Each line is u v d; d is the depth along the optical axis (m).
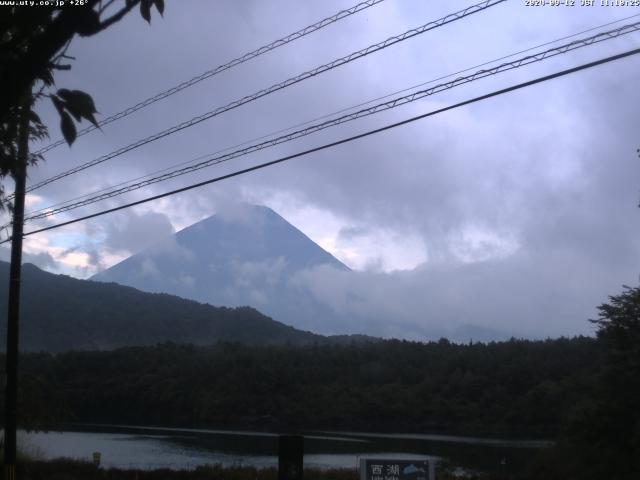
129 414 105.62
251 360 111.06
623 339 30.05
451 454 55.62
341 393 100.50
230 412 100.88
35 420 27.06
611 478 28.86
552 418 76.44
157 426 92.56
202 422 99.06
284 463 14.31
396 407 93.25
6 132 5.23
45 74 4.23
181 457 53.44
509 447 62.41
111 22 4.26
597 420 29.75
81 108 4.23
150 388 105.44
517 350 94.19
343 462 49.50
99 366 111.19
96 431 83.31
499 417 82.19
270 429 90.00
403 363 108.06
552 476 32.06
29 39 4.30
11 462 18.12
